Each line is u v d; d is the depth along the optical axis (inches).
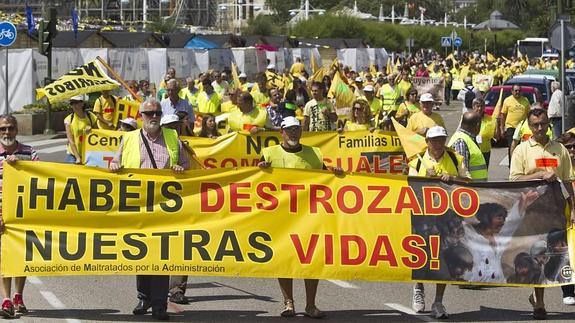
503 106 1195.9
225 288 636.7
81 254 535.2
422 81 2252.7
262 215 544.7
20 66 1893.5
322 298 608.4
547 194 555.2
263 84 1252.5
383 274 547.8
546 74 1979.6
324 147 866.1
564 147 584.1
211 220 543.5
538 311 556.4
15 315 547.2
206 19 6569.9
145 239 538.6
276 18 7052.2
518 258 553.6
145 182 541.3
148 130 550.3
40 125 1796.3
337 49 3221.0
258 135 838.5
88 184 538.6
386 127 1095.6
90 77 949.8
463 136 641.0
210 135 911.7
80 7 6063.0
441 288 554.6
